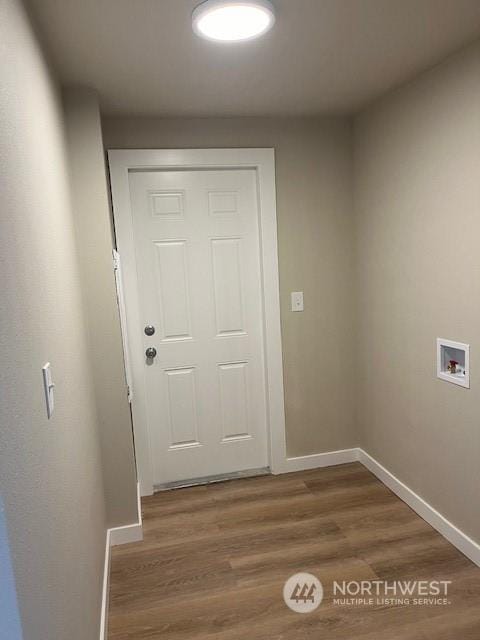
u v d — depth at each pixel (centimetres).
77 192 218
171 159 271
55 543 109
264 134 283
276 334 299
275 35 173
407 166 241
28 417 92
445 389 226
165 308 290
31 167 116
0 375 74
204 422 305
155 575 218
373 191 277
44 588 96
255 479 307
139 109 251
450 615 186
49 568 101
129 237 272
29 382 95
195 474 307
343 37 179
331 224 300
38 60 142
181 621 190
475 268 200
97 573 182
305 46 184
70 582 124
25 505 85
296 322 303
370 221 283
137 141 267
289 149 288
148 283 285
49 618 99
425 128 224
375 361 292
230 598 202
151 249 283
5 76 95
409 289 249
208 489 298
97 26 157
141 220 280
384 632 180
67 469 132
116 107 246
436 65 213
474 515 213
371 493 281
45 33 160
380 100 260
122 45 173
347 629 182
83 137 216
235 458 312
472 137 195
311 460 318
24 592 81
